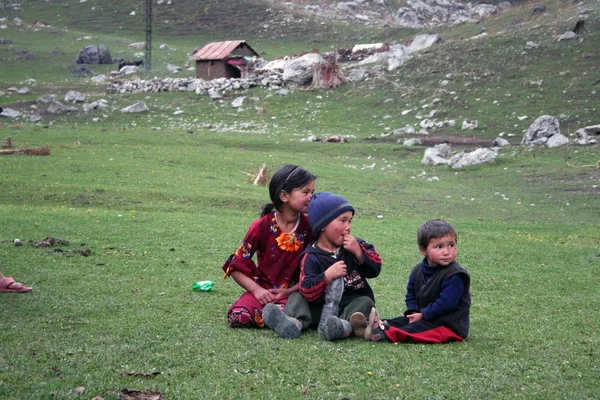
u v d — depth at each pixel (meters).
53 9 88.69
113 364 4.24
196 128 39.03
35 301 6.06
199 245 10.54
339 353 4.57
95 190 17.59
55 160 22.62
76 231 11.37
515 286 7.81
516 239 12.65
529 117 35.78
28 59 66.25
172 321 5.48
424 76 44.84
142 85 51.59
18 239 9.92
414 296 5.34
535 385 3.96
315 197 5.27
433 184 24.23
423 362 4.39
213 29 81.94
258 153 28.08
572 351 4.72
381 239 12.20
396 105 41.47
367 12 95.75
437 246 5.03
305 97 45.53
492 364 4.37
